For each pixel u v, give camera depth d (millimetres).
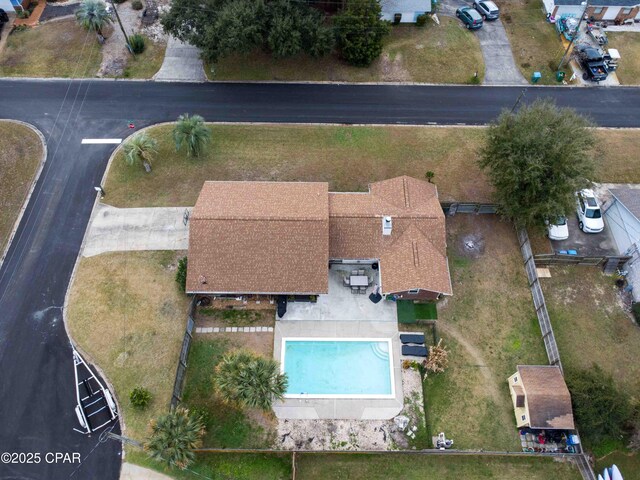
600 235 38156
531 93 47688
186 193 39906
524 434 29484
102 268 35656
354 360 32250
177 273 34531
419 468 28531
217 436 29297
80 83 47281
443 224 34156
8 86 46781
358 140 43719
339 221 34188
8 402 30297
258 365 27781
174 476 28078
